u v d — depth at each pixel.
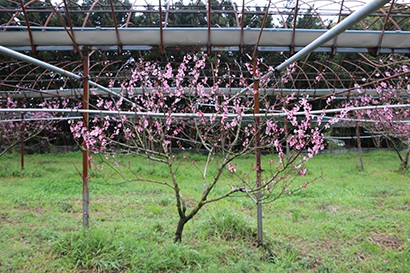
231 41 4.62
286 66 4.66
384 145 20.09
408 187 9.12
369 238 5.23
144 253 4.09
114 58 12.10
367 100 10.16
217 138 5.51
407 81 9.94
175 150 16.55
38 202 7.05
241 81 5.34
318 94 9.65
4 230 5.15
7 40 4.63
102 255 4.04
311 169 12.34
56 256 4.16
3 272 3.77
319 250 4.75
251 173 10.88
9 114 11.06
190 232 5.13
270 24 10.48
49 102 12.26
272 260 4.34
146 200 7.38
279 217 6.28
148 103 5.36
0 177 10.30
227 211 5.65
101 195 7.79
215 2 11.21
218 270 3.80
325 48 4.65
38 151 17.53
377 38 4.60
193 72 5.38
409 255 4.42
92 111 4.98
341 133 19.75
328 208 7.08
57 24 11.14
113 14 4.41
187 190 8.42
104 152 5.09
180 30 4.57
